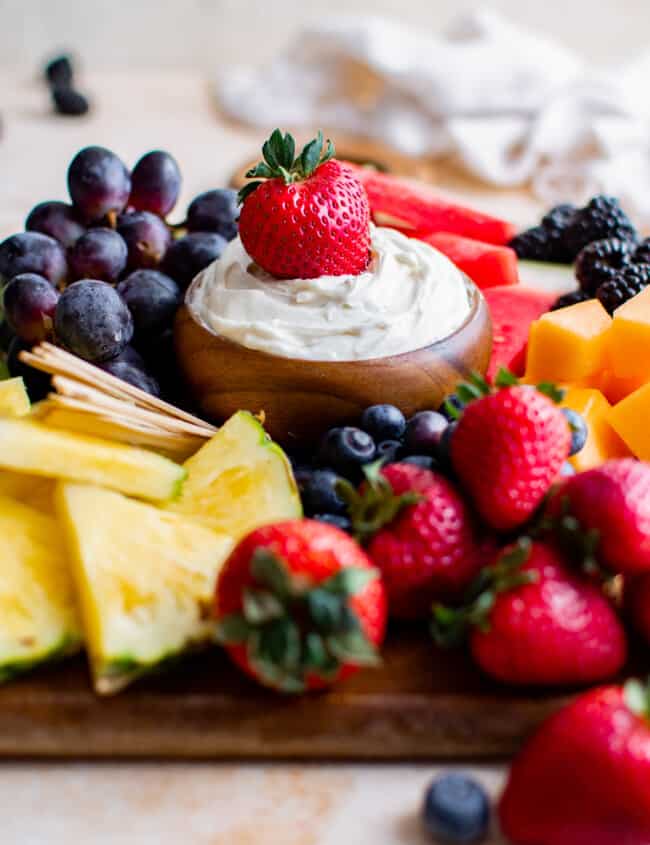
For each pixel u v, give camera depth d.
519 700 0.44
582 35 1.29
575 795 0.41
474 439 0.45
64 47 1.26
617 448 0.54
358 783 0.44
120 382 0.51
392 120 0.94
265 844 0.42
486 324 0.53
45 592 0.45
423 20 1.28
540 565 0.44
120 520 0.47
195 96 1.09
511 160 0.89
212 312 0.52
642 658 0.45
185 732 0.44
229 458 0.49
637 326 0.54
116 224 0.58
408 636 0.46
